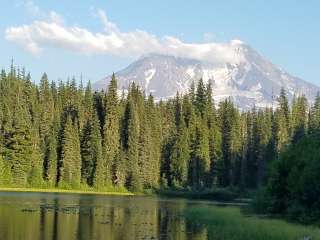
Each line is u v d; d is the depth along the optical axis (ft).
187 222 220.64
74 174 479.00
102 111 548.31
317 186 217.15
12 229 176.24
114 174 496.64
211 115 574.97
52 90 569.64
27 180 457.68
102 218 223.51
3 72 529.04
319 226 197.16
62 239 161.48
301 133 538.06
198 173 517.55
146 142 509.35
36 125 494.18
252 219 207.51
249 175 542.98
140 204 329.52
